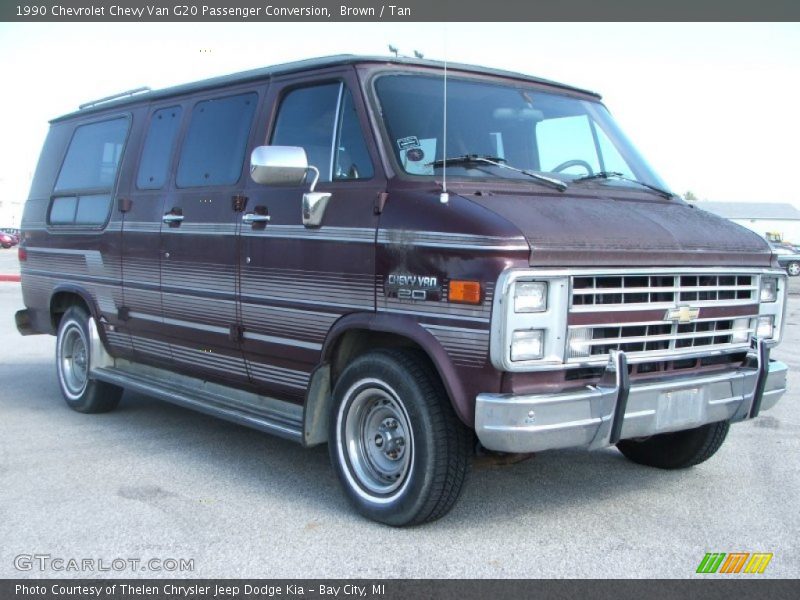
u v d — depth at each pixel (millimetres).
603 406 3863
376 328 4234
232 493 4801
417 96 4715
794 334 12648
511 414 3691
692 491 4875
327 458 5562
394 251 4164
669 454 5238
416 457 4051
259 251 4992
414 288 4055
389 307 4207
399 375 4102
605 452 5738
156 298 5961
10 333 11812
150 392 5973
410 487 4082
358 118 4570
